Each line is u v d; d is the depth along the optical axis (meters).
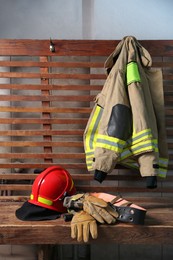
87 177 1.35
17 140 1.43
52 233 0.98
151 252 1.45
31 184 1.40
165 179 1.36
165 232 0.98
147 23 1.44
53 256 1.40
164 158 1.23
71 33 1.46
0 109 1.34
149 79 1.25
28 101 1.42
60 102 1.42
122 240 0.98
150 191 1.35
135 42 1.24
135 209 0.97
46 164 1.35
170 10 1.45
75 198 1.06
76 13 1.45
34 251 1.45
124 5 1.43
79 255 1.46
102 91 1.26
